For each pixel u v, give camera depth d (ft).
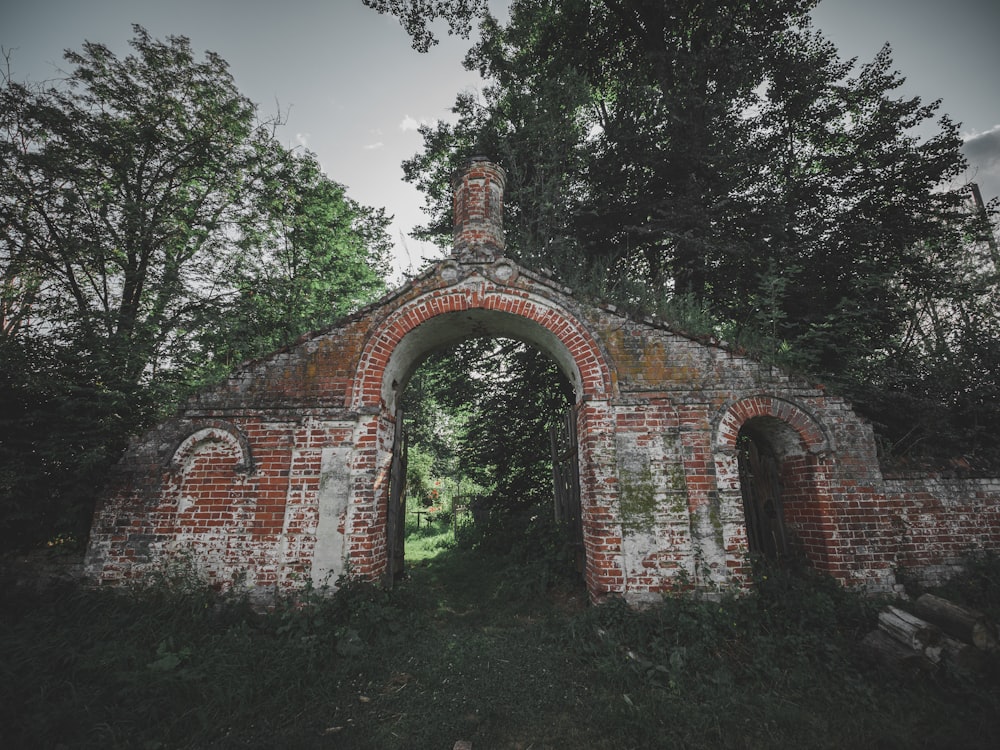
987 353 22.66
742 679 14.12
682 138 38.60
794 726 11.78
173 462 20.36
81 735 11.20
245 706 12.67
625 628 16.87
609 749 11.28
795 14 42.32
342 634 16.58
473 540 39.11
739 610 16.94
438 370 45.27
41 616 16.90
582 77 42.09
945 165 33.09
